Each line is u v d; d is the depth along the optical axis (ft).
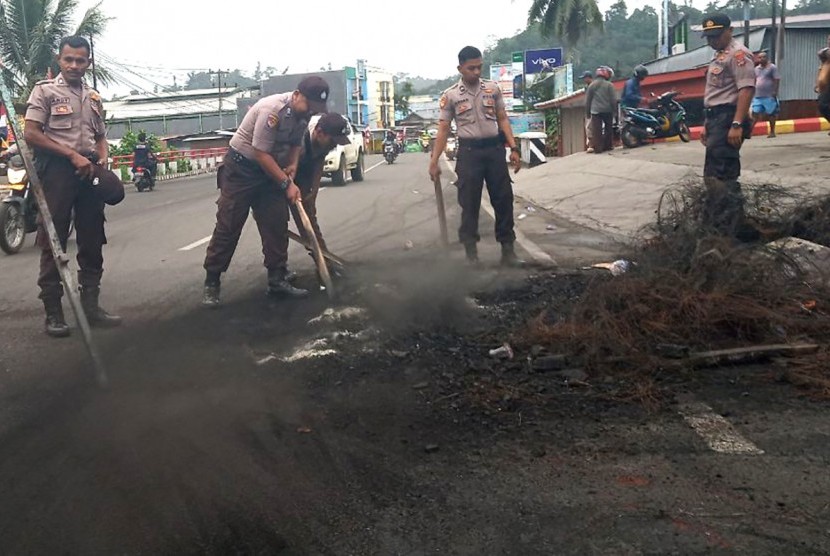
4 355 16.58
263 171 20.22
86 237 18.52
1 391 14.28
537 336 15.94
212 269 20.25
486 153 23.77
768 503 9.73
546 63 130.52
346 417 12.69
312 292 21.34
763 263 17.21
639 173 44.01
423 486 10.43
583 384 13.78
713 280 16.71
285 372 14.83
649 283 16.67
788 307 16.24
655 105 61.72
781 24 78.23
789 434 11.59
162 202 57.11
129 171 96.27
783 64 81.87
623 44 226.58
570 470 10.76
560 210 39.60
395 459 11.21
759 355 14.53
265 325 18.26
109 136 205.36
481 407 12.96
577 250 26.89
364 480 10.60
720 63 22.97
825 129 63.93
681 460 10.92
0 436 12.18
